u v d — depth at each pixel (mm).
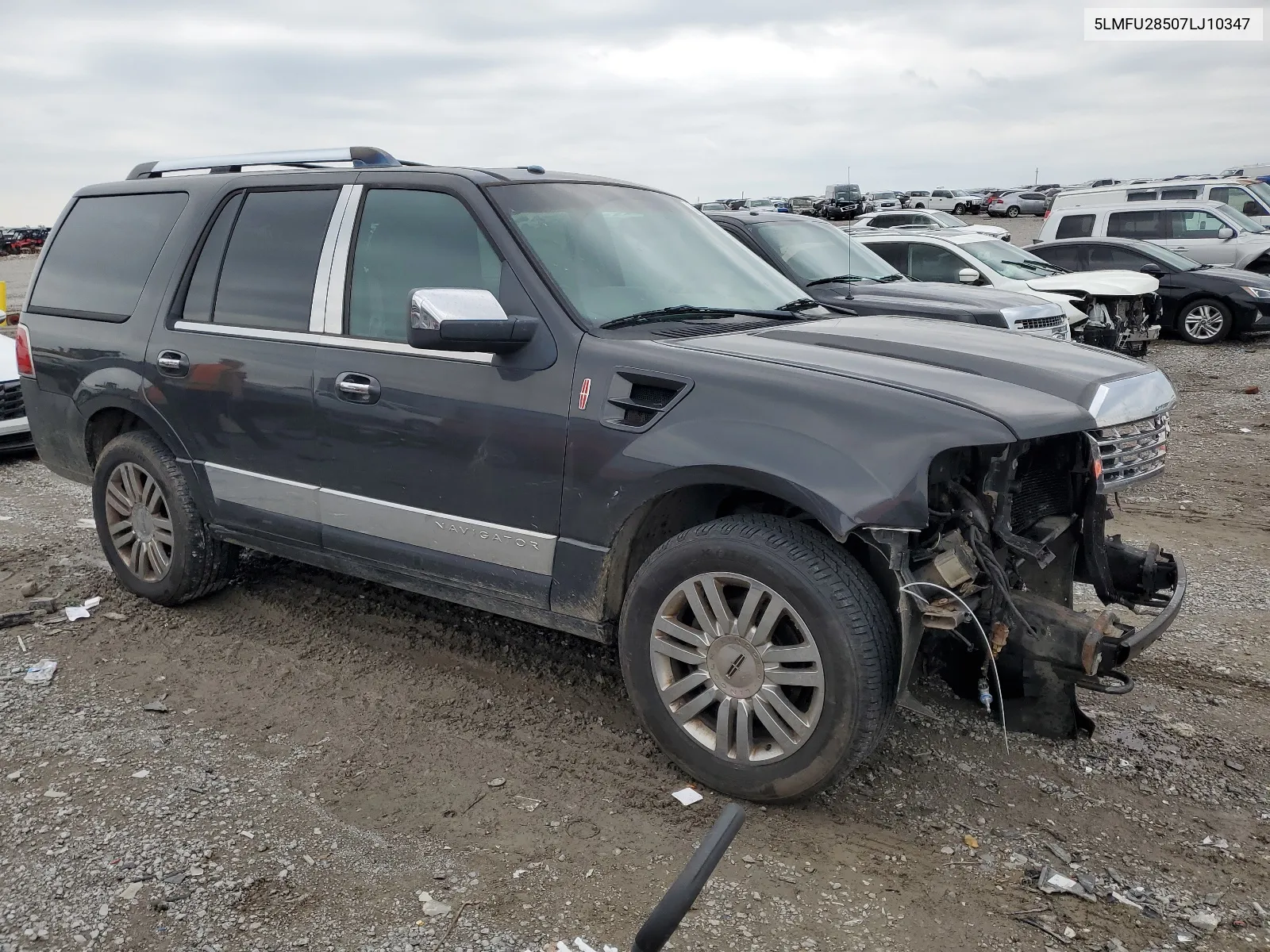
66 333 4879
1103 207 18328
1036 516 3451
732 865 2869
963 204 59656
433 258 3744
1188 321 15273
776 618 3002
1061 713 3402
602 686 3990
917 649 3041
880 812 3160
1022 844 3008
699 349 3264
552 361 3385
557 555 3412
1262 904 2754
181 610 4734
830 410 2932
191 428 4391
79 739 3521
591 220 3879
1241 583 5328
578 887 2758
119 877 2760
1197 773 3449
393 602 4812
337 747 3510
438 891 2734
